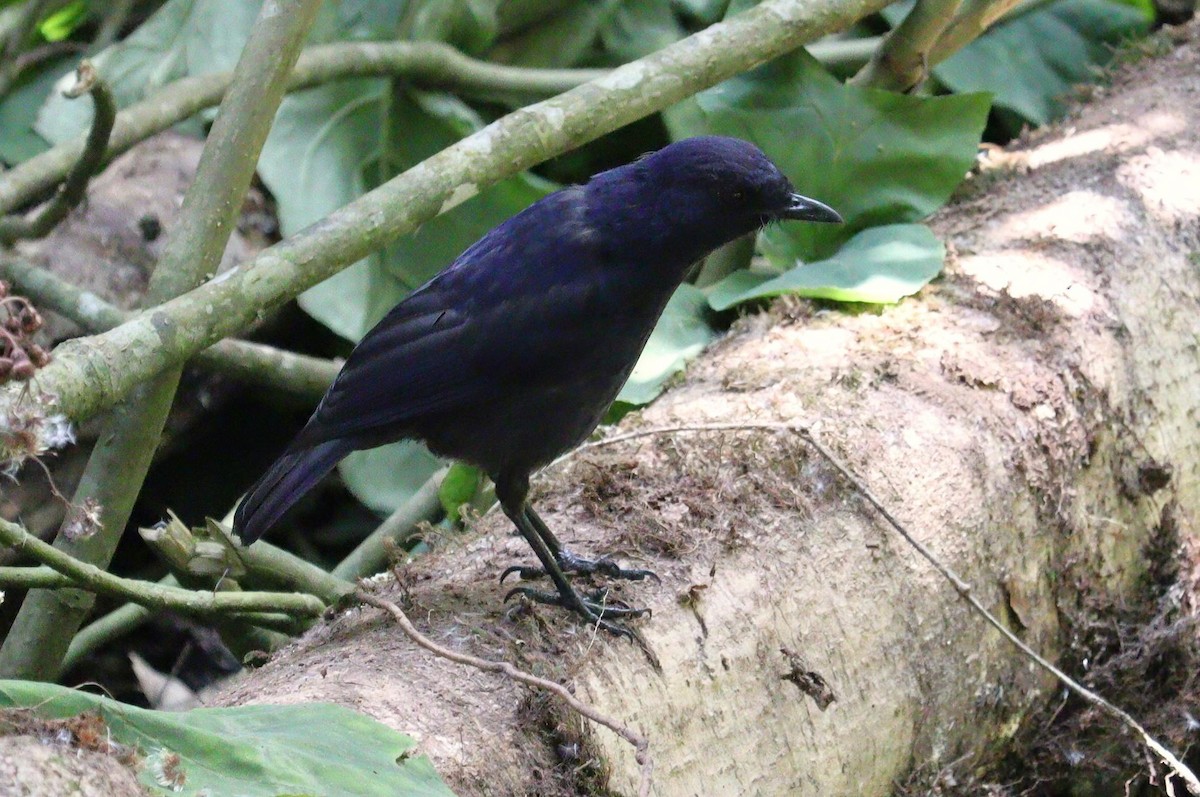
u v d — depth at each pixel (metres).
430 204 7.37
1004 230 8.94
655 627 5.90
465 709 5.28
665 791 5.61
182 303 6.64
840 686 6.30
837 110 9.40
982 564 7.05
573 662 5.65
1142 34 11.77
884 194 9.34
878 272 8.45
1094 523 7.76
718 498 6.60
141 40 10.77
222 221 7.26
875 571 6.59
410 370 6.40
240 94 7.23
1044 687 7.57
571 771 5.29
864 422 7.15
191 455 10.50
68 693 4.14
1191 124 9.88
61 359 6.15
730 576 6.21
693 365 8.20
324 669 5.48
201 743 4.24
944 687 6.80
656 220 6.34
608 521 6.59
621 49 11.42
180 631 10.15
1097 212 8.91
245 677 6.13
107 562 7.24
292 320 10.69
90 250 9.98
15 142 11.02
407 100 10.51
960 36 9.75
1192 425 8.41
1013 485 7.30
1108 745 7.66
